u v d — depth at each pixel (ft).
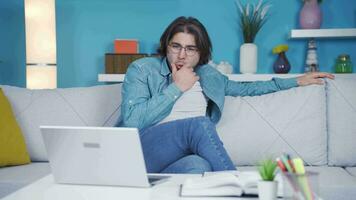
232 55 10.32
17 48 10.80
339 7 10.09
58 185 3.96
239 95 7.18
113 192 3.66
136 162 3.70
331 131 6.76
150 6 10.43
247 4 10.05
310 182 2.82
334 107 6.82
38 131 7.11
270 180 3.11
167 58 6.63
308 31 9.57
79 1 10.53
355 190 5.29
